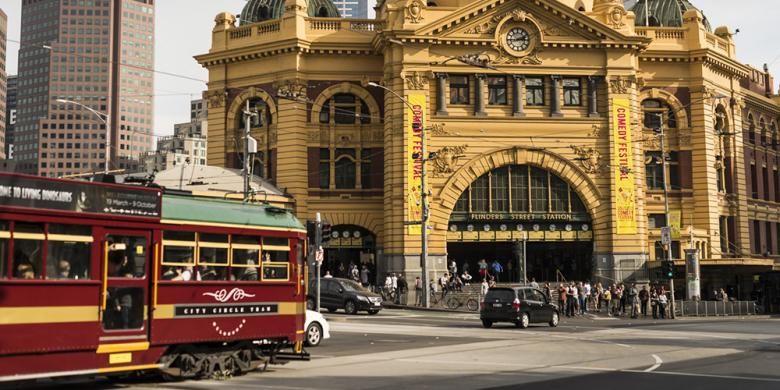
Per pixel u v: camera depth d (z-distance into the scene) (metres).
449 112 54.94
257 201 20.66
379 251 57.59
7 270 13.94
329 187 58.22
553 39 55.91
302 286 20.09
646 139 60.84
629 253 55.03
